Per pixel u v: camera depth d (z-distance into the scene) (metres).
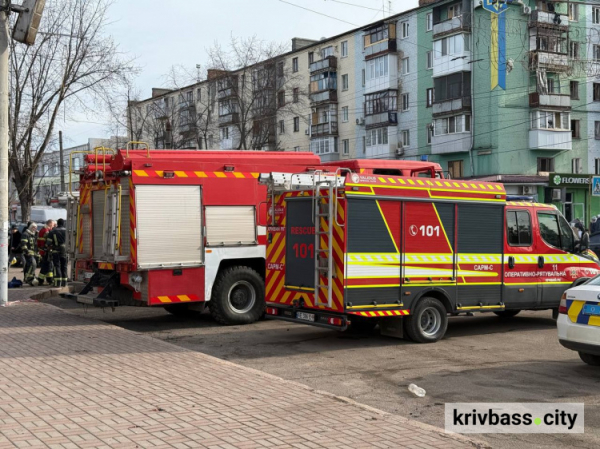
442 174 15.35
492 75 42.28
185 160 12.32
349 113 52.94
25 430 5.47
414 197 10.50
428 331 10.84
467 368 8.81
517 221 11.99
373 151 50.34
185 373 7.82
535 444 5.81
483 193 11.35
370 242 10.04
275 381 7.46
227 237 12.32
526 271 11.95
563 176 43.66
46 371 7.81
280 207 10.89
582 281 12.75
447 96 44.59
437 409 6.85
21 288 18.69
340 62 53.62
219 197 12.26
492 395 7.41
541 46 42.47
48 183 67.44
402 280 10.35
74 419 5.81
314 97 54.84
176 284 11.77
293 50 57.59
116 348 9.40
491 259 11.48
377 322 11.81
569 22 44.09
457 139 43.91
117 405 6.31
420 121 47.34
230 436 5.41
